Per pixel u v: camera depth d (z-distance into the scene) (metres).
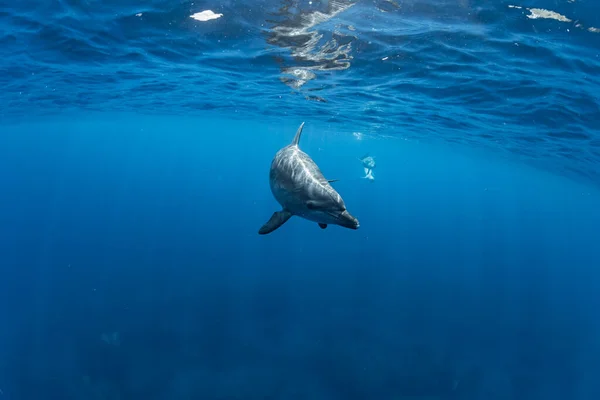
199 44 11.16
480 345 20.64
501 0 7.82
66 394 14.59
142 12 9.48
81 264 32.19
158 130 44.00
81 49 11.93
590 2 7.51
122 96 20.72
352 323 20.81
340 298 24.78
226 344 17.72
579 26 8.11
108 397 14.43
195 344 17.59
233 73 13.89
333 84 14.24
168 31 10.42
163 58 12.56
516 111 14.19
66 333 18.42
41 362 16.33
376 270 37.12
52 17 9.77
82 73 14.89
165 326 19.08
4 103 22.91
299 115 23.97
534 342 22.61
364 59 11.31
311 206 3.94
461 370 17.70
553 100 12.31
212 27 10.05
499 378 17.66
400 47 10.27
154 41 11.12
